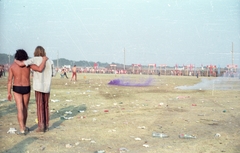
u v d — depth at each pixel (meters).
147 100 11.98
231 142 5.28
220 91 16.84
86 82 24.89
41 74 5.78
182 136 5.59
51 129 6.15
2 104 9.67
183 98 12.91
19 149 4.59
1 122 6.76
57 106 9.72
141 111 8.88
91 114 8.20
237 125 6.88
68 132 5.89
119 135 5.71
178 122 7.18
